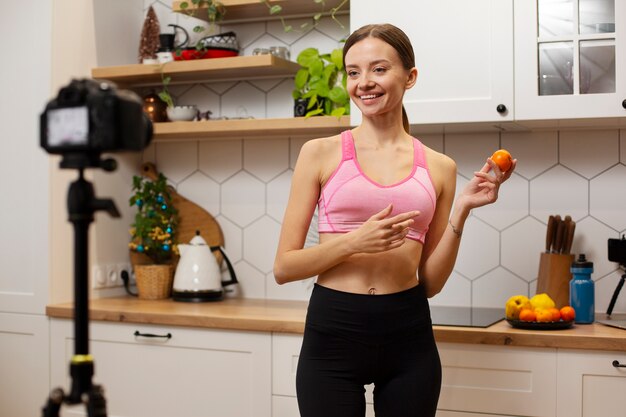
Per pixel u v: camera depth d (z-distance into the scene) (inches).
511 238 110.5
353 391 69.0
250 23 124.7
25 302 114.6
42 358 113.0
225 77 123.5
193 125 116.6
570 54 95.3
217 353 100.9
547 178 109.0
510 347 88.2
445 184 73.7
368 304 68.3
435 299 113.9
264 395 98.3
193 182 127.3
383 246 64.4
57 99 36.2
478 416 89.1
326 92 110.0
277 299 121.6
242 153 124.5
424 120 100.3
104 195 123.1
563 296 101.0
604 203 106.9
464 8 98.7
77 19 119.2
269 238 122.7
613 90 93.8
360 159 70.8
